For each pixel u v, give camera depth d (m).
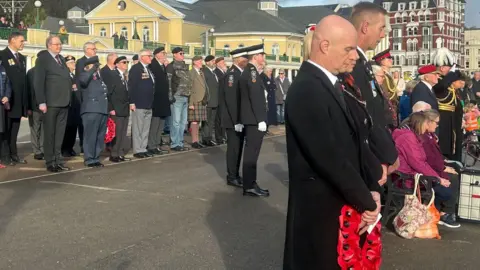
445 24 92.19
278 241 5.55
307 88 2.86
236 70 7.96
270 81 16.44
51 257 4.96
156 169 9.66
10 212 6.48
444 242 5.64
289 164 3.00
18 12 42.47
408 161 6.03
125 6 63.19
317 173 2.87
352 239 2.85
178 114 12.26
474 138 11.28
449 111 8.09
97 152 9.98
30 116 10.39
